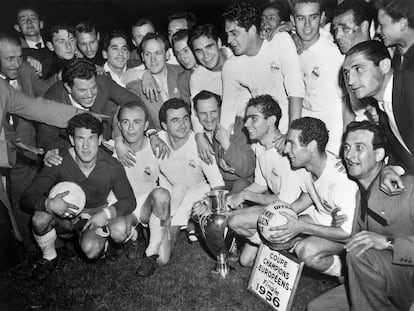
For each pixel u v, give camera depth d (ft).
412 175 9.43
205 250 14.40
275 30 14.05
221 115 14.38
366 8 12.56
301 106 13.73
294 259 11.02
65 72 13.89
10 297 12.69
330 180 11.14
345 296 10.46
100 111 14.64
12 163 13.02
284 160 12.30
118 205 13.50
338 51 13.39
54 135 14.42
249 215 12.12
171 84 15.66
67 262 14.19
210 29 14.08
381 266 9.22
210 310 11.60
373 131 9.86
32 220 13.01
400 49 10.32
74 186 13.03
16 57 14.29
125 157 13.99
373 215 9.68
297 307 11.36
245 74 13.94
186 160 14.28
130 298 12.34
